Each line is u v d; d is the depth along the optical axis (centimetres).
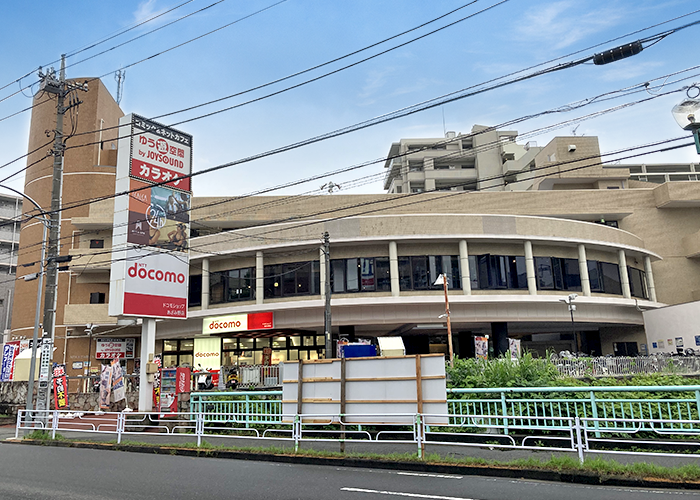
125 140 2106
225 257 3444
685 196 4034
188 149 2325
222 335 3481
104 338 4050
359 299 3048
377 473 1001
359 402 1161
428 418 1098
